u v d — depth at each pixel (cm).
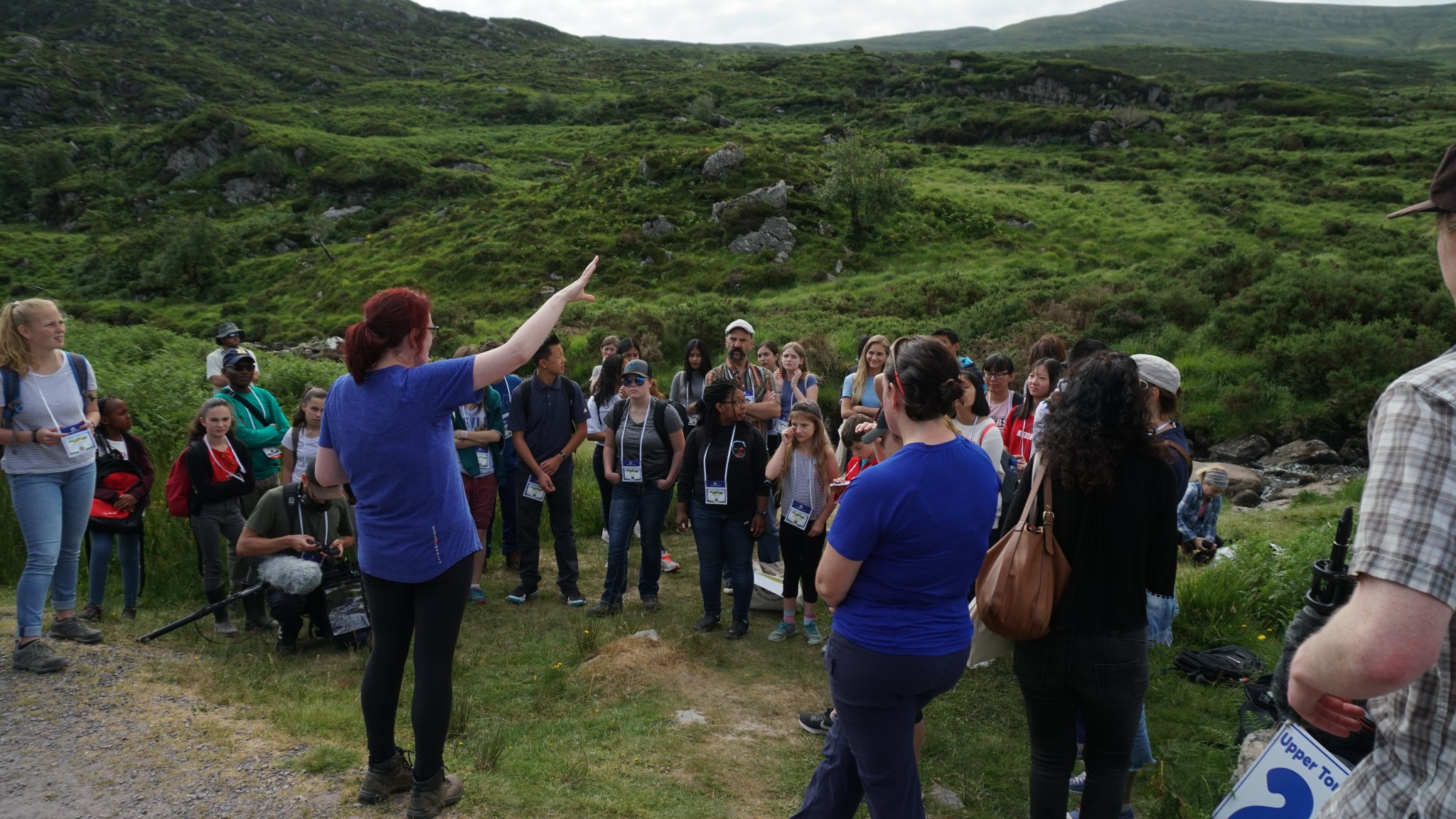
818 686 515
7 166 7738
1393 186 4381
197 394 1094
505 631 600
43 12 12494
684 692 499
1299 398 1708
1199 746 430
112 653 493
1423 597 125
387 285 4250
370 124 9519
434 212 5806
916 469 268
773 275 3669
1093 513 282
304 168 7450
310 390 598
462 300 3869
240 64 12281
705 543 593
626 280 3831
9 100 9625
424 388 293
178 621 542
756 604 648
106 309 4709
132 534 589
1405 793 140
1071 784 400
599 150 7281
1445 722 135
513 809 340
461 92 11094
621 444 628
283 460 614
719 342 2488
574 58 14888
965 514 270
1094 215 4259
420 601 313
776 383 828
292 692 470
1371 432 142
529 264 4141
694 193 4562
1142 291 2188
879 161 4191
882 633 271
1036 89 8719
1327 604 252
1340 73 12738
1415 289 1888
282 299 4631
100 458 580
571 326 2802
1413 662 126
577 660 545
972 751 445
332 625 551
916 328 2372
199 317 4472
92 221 6781
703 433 592
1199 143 6438
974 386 497
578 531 866
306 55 12950
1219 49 15825
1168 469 285
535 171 7331
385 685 322
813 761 423
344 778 352
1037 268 3278
